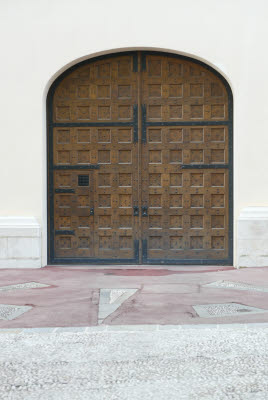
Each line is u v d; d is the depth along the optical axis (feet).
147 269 30.66
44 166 32.07
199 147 31.91
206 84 31.91
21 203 31.78
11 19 31.71
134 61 32.12
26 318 19.33
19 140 31.78
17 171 31.81
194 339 16.38
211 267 31.24
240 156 31.01
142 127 32.12
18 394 12.16
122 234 32.24
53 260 32.50
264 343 15.81
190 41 31.14
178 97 32.01
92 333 17.25
